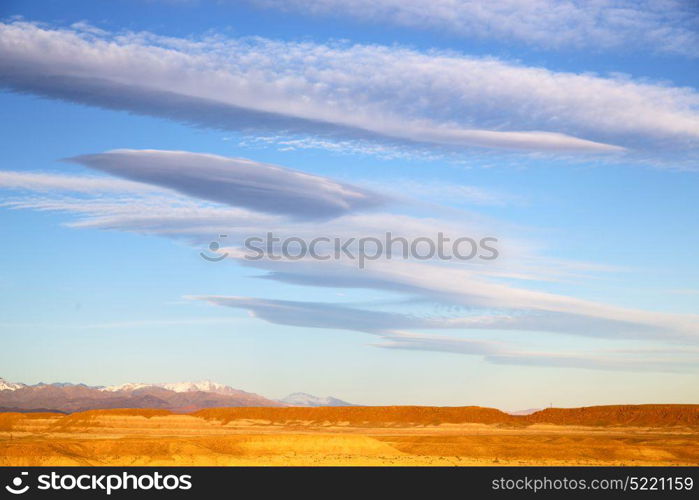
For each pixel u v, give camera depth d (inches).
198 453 4739.2
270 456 4975.4
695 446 6038.4
